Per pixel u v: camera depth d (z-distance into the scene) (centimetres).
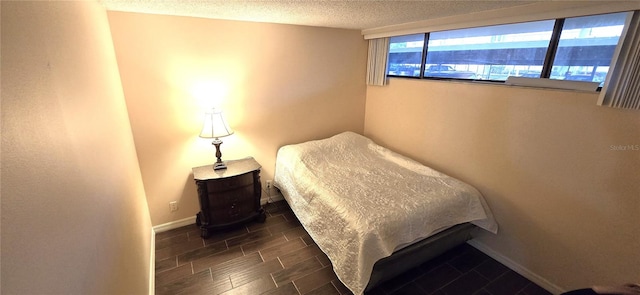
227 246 254
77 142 89
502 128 220
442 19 244
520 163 212
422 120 293
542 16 184
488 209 232
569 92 178
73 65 101
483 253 247
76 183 82
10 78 53
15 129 52
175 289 204
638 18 144
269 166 324
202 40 251
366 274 172
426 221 199
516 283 213
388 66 331
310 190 243
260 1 185
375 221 183
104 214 108
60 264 64
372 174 263
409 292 205
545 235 204
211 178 250
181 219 285
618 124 160
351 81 351
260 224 290
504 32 216
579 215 184
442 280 216
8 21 55
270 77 294
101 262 95
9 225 47
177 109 256
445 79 267
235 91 279
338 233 199
